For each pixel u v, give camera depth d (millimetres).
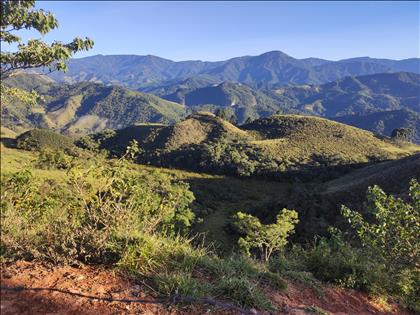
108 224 3807
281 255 5562
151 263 3660
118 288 3225
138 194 4297
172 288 3326
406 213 5816
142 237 3791
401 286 5145
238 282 3656
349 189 42906
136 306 3023
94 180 4172
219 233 32812
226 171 85812
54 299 2838
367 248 6012
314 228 30562
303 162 85562
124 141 114875
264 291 3930
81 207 3998
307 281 4629
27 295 2805
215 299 3441
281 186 76750
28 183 4305
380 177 45438
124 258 3510
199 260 4062
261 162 86625
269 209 42562
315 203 37812
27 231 3646
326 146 95875
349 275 4922
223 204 58969
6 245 3381
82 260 3580
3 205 3938
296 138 103312
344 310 4246
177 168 91312
